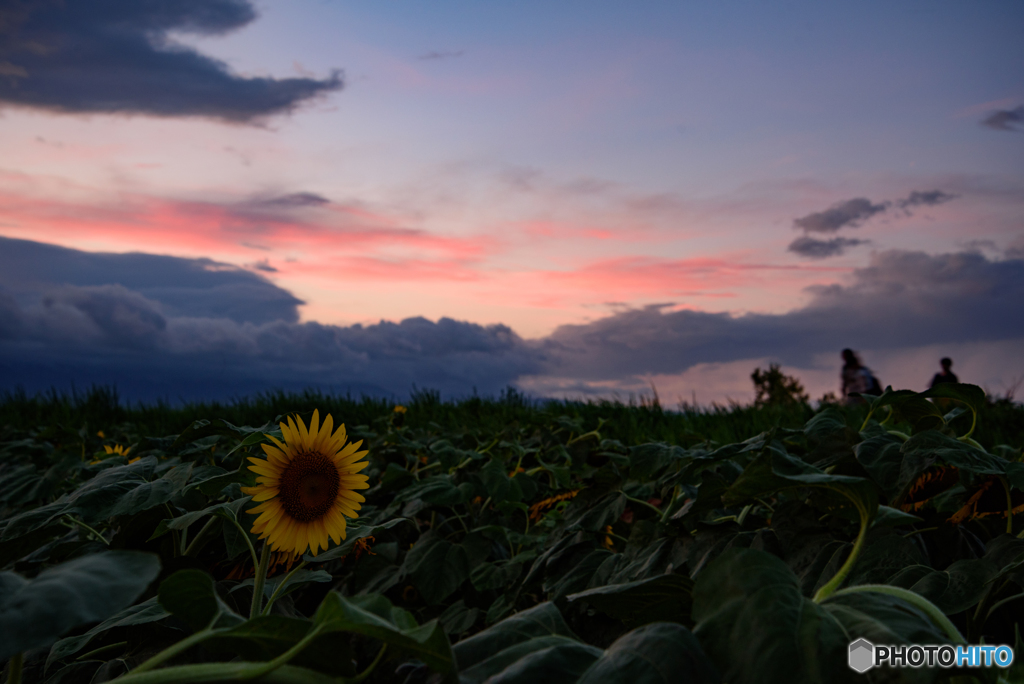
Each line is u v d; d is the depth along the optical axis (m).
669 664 0.81
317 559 1.82
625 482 2.74
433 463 4.29
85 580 0.69
